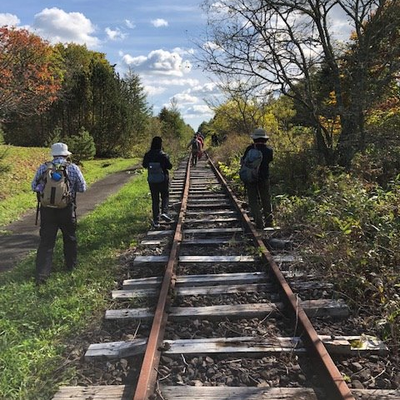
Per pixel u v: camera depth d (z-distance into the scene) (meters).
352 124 11.20
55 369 3.97
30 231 10.39
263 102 13.72
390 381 3.66
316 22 10.90
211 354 4.08
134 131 40.09
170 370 3.85
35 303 5.47
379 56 10.84
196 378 3.76
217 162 25.00
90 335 4.60
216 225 9.52
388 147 10.89
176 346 4.16
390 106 12.63
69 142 29.17
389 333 4.33
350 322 4.76
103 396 3.48
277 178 12.56
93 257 7.41
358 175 9.74
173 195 14.27
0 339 4.47
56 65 36.12
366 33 10.66
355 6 10.53
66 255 6.78
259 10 10.77
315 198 9.33
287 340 4.24
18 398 3.54
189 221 9.80
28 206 13.65
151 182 9.51
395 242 6.21
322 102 11.90
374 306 5.03
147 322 4.84
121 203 13.32
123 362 4.00
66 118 36.59
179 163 29.73
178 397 3.41
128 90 41.53
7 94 21.66
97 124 36.72
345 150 11.26
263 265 6.60
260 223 8.70
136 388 3.31
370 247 6.20
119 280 6.31
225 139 33.62
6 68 21.09
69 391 3.55
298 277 5.98
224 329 4.62
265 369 3.84
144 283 5.94
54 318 5.06
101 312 5.18
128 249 7.98
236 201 11.58
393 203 7.70
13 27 21.48
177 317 4.86
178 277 6.11
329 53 11.04
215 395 3.43
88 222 10.52
